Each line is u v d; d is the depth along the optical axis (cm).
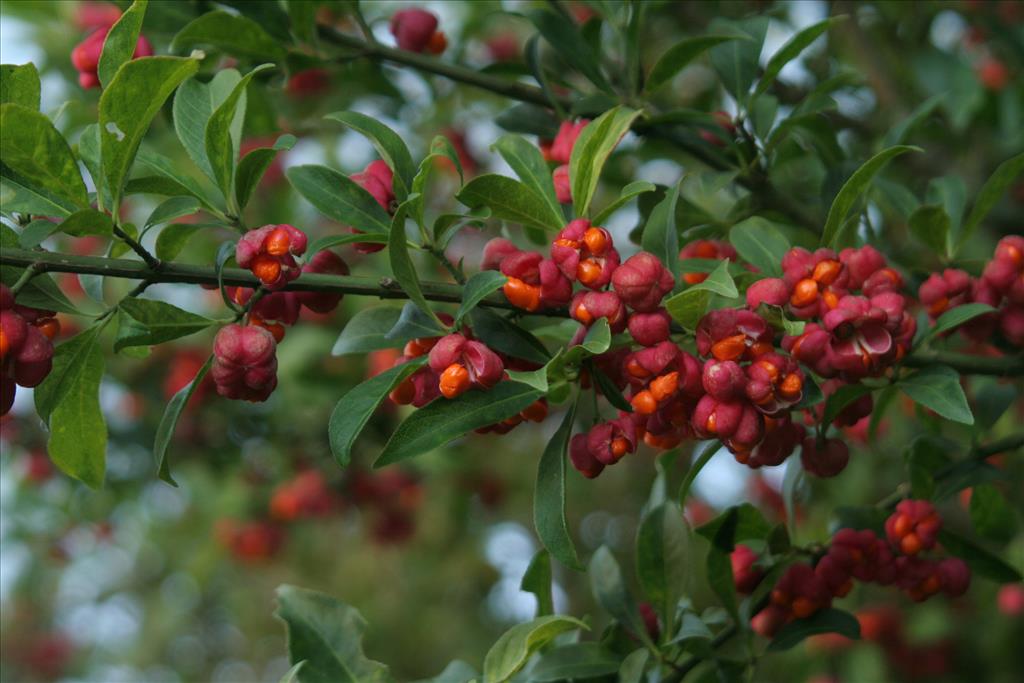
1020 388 108
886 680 132
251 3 85
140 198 119
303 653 74
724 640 79
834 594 79
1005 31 107
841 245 80
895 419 110
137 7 70
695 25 114
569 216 76
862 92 118
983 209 80
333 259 75
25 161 69
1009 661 131
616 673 77
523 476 178
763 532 80
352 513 140
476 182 72
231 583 219
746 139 83
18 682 236
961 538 80
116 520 156
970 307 77
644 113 82
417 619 205
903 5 112
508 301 73
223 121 72
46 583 209
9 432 132
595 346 71
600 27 87
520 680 77
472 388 71
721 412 71
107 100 69
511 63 88
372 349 76
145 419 127
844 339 73
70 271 70
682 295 71
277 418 129
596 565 79
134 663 231
